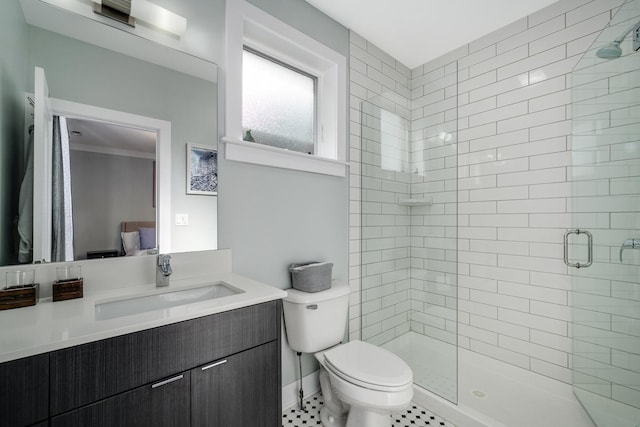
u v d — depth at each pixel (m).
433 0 1.82
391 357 1.45
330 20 1.98
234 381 1.01
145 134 1.25
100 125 1.15
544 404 1.71
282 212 1.71
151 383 0.82
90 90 1.13
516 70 2.02
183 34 1.34
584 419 1.58
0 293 0.89
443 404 1.65
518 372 1.96
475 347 2.19
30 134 1.02
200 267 1.38
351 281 2.14
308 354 1.82
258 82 1.83
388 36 2.20
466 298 2.25
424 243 2.01
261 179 1.61
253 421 1.06
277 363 1.14
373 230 2.19
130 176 1.21
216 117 1.44
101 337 0.73
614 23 1.37
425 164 2.02
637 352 1.34
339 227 2.05
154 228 1.27
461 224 2.29
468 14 1.95
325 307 1.61
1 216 0.96
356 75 2.16
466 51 2.29
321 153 2.07
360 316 2.21
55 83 1.06
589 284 1.60
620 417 1.42
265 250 1.62
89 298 1.02
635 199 1.31
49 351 0.66
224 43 1.48
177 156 1.33
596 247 1.55
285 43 1.76
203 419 0.93
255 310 1.07
